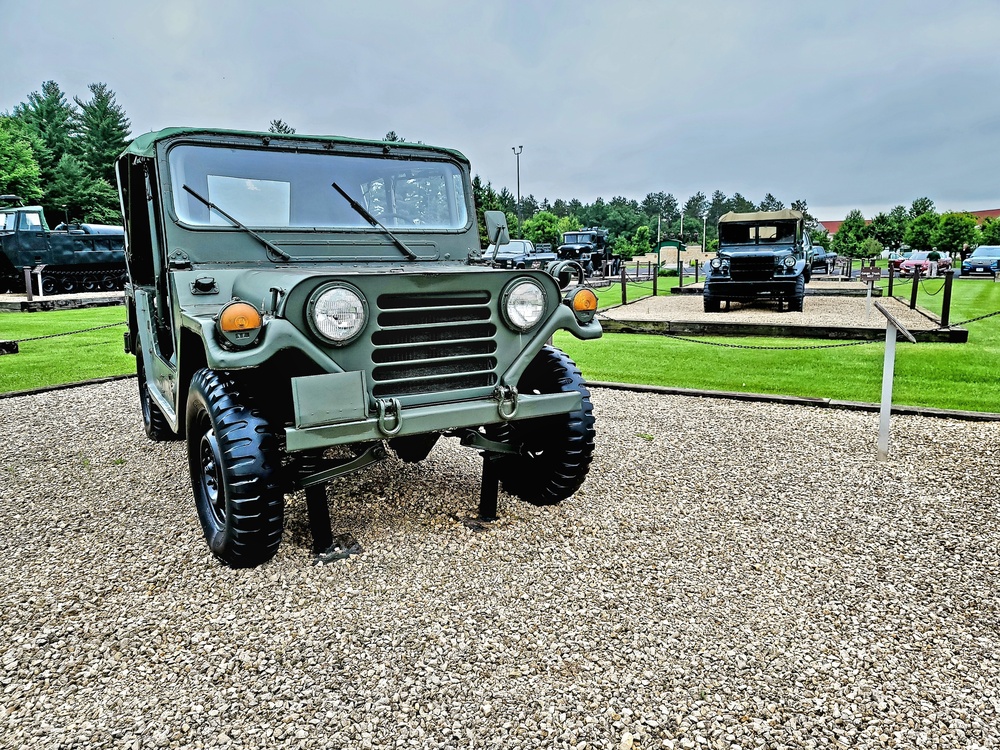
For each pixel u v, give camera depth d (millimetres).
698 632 2738
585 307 3482
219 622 2812
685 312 14836
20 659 2580
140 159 3672
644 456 4938
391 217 4105
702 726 2225
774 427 5691
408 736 2186
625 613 2875
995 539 3531
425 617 2844
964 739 2166
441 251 4211
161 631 2750
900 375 7801
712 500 4094
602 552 3422
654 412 6273
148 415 5301
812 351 9562
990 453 4879
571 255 24625
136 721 2256
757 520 3801
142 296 4820
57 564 3330
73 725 2238
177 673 2498
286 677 2469
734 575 3195
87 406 6746
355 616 2852
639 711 2293
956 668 2506
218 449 3023
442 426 3094
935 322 11508
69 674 2496
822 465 4699
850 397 6852
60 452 5180
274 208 3795
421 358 3127
